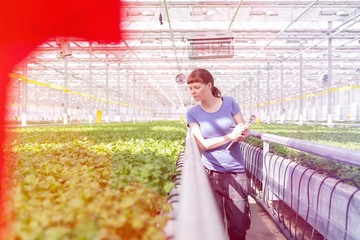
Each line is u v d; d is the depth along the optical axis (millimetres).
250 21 21312
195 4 18141
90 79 29844
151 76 47469
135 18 20859
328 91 22797
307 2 17969
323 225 3842
